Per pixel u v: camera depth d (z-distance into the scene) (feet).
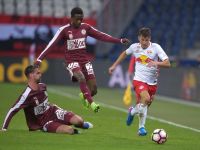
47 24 260.83
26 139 96.37
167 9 287.69
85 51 115.75
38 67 105.50
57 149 88.28
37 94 102.89
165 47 268.00
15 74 245.45
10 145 90.74
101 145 93.71
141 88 106.32
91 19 267.59
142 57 107.14
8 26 257.55
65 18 263.08
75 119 104.12
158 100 208.44
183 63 243.19
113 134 109.60
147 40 105.91
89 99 111.34
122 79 241.35
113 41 116.16
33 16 260.21
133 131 116.26
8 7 286.66
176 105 193.26
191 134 118.21
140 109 105.70
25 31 258.57
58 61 250.16
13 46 257.34
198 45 267.18
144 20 281.74
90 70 116.26
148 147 94.07
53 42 112.27
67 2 295.69
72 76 114.32
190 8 288.30
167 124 136.67
